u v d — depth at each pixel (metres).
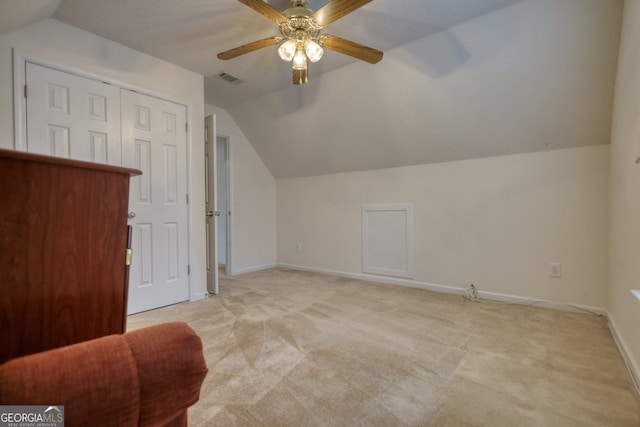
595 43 2.05
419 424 1.25
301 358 1.81
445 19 2.21
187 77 3.02
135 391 0.59
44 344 0.67
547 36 2.13
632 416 1.29
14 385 0.49
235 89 3.52
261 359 1.80
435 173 3.37
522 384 1.53
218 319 2.48
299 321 2.42
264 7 1.70
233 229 4.31
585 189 2.57
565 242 2.66
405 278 3.61
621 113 1.97
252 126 4.29
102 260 0.76
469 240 3.15
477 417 1.29
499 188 2.97
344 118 3.50
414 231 3.53
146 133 2.72
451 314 2.57
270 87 3.46
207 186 3.36
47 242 0.66
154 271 2.76
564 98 2.37
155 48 2.62
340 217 4.21
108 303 0.78
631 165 1.74
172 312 2.66
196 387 0.69
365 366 1.71
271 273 4.41
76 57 2.32
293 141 4.16
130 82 2.62
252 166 4.61
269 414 1.31
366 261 3.94
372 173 3.89
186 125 3.02
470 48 2.38
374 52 2.11
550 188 2.72
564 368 1.68
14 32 2.05
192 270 3.04
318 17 1.77
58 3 1.99
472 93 2.64
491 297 3.01
